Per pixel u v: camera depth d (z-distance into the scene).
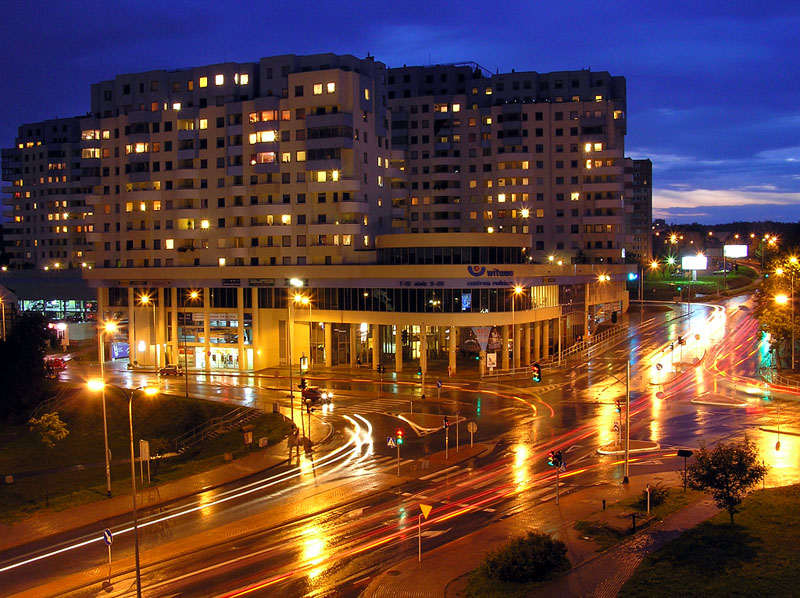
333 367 91.12
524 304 85.88
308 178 92.56
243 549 33.34
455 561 30.25
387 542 33.25
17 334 81.25
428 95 145.50
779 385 71.00
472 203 139.00
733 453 32.00
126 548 34.09
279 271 91.06
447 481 43.00
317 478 45.06
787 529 30.84
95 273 102.50
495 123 137.25
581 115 133.88
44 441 54.28
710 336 107.94
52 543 35.31
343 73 91.19
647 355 93.19
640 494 38.06
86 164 106.62
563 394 69.94
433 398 70.31
